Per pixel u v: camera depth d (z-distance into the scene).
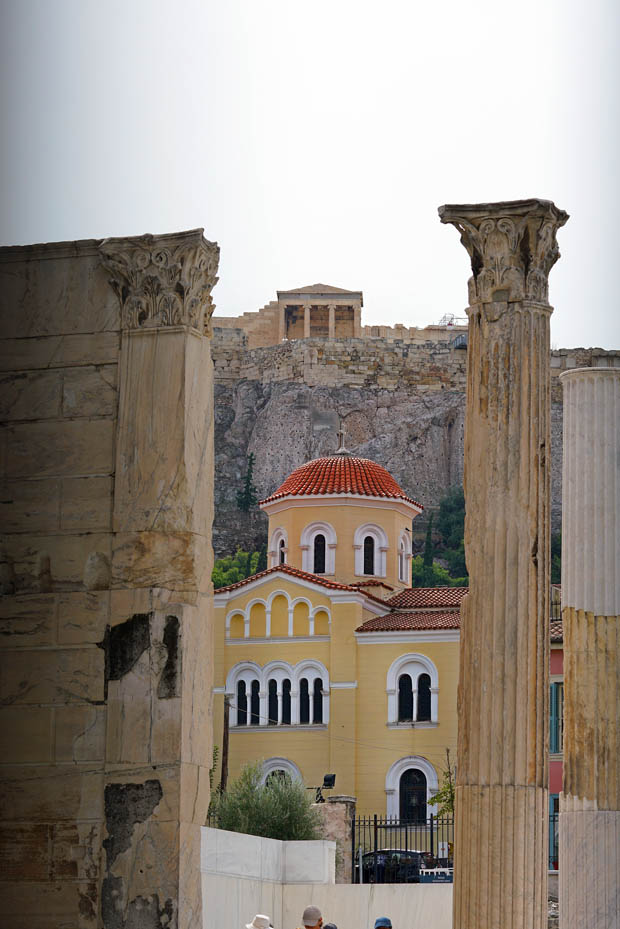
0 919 45.53
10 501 48.19
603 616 66.00
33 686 46.81
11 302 49.28
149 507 46.97
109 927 44.81
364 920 108.00
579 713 65.44
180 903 44.47
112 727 45.91
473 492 56.28
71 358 48.50
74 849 45.47
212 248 48.94
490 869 53.72
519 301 56.09
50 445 48.22
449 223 57.31
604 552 66.44
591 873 63.72
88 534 47.38
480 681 54.88
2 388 48.94
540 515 55.41
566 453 68.50
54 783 46.06
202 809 46.50
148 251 48.12
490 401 56.03
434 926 106.38
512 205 56.28
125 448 47.47
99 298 48.62
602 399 67.62
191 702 46.03
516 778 54.06
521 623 54.72
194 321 48.41
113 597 46.69
